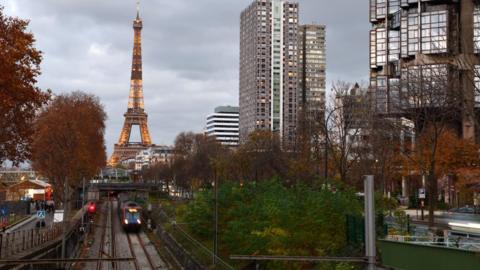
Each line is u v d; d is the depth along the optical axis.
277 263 37.16
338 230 37.16
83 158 101.38
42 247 48.41
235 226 43.94
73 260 19.59
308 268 36.34
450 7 125.56
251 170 89.81
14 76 39.66
